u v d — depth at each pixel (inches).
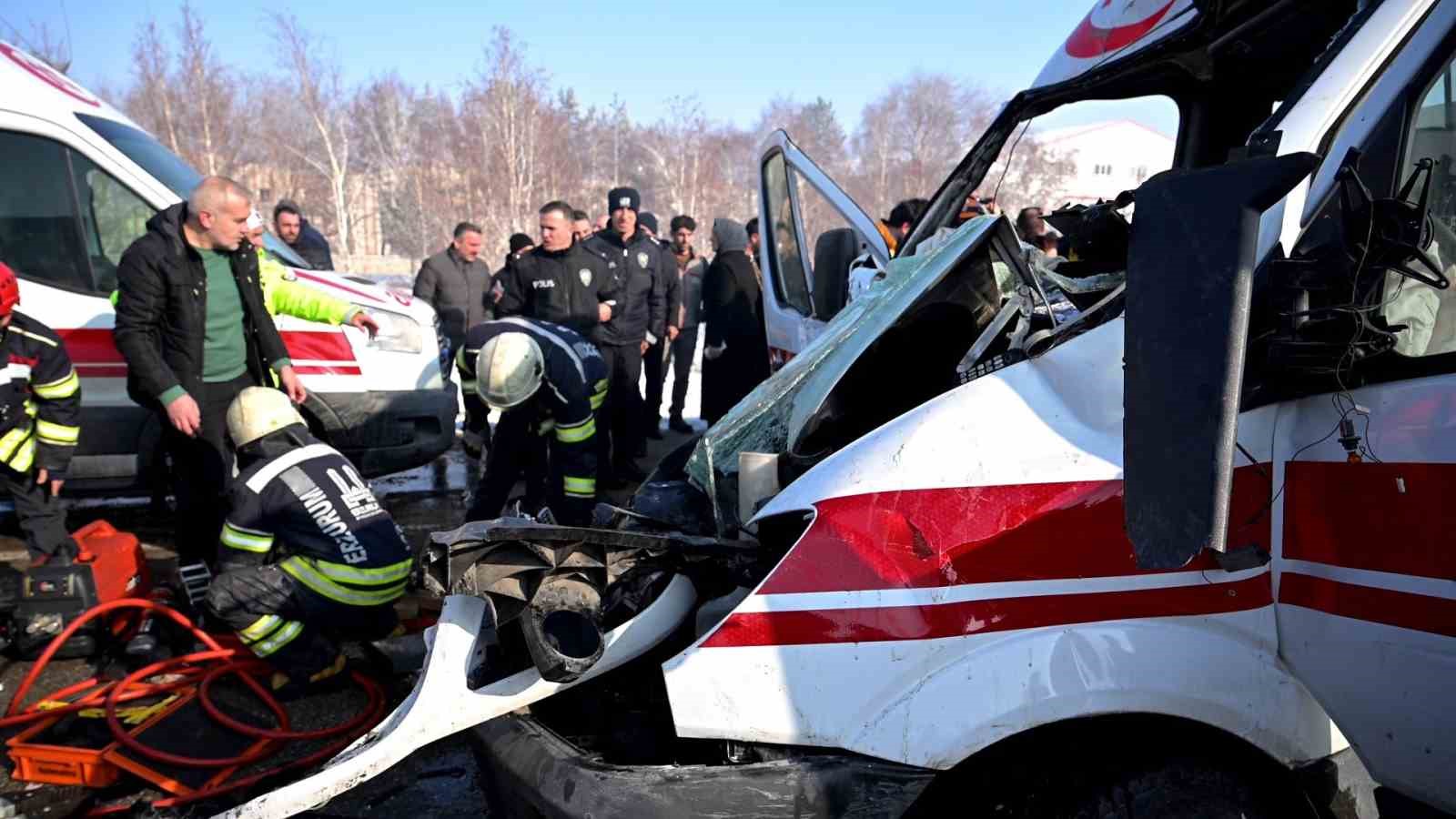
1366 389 71.3
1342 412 70.9
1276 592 74.9
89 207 207.3
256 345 181.9
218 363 175.6
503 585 78.1
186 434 167.3
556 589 80.7
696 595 91.7
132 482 211.0
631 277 273.0
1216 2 108.1
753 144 1251.8
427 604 167.3
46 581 154.6
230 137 1165.7
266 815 80.9
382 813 119.1
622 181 1437.0
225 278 174.6
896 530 74.3
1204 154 135.6
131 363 164.1
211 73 1107.9
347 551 142.3
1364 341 67.9
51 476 164.7
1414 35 76.5
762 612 74.6
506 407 158.7
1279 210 73.9
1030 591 72.7
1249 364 73.4
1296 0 105.9
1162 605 73.0
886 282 108.3
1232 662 73.4
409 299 239.5
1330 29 112.0
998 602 72.6
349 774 81.0
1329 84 76.5
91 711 134.9
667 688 74.8
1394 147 75.0
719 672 74.2
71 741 133.3
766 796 71.3
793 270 210.8
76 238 205.9
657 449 324.2
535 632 77.5
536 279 245.9
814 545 75.5
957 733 71.1
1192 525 57.6
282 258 238.4
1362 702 71.2
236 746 128.6
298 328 214.5
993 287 101.3
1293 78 124.0
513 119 1057.5
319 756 127.0
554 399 164.2
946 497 74.6
